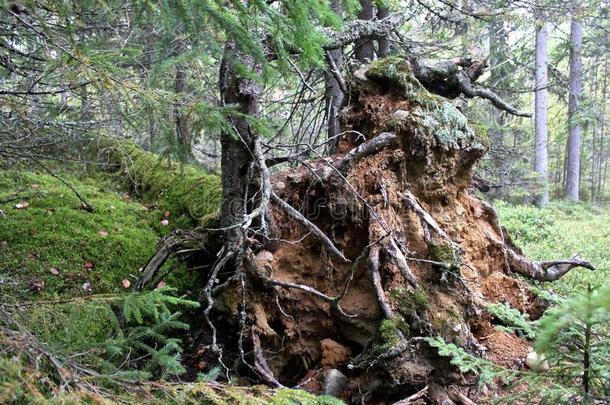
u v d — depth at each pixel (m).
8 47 2.78
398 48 6.89
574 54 14.27
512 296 4.08
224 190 3.88
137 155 7.23
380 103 4.07
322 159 3.73
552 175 21.50
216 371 2.68
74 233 4.73
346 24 4.41
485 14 5.98
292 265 3.76
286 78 2.47
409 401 2.83
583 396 1.99
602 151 23.73
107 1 2.23
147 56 3.60
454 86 4.72
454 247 3.48
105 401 1.51
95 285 4.16
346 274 3.66
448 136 3.79
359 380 3.13
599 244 7.97
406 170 3.81
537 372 2.39
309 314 3.62
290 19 2.07
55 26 2.44
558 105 20.34
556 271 4.68
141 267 4.62
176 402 1.80
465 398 3.05
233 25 1.91
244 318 3.27
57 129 3.55
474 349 3.21
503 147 9.23
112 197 6.11
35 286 3.78
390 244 3.42
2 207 4.96
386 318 3.12
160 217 5.76
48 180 6.10
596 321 1.94
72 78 2.38
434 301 3.31
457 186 4.19
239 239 3.40
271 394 1.98
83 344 2.22
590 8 7.45
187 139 2.87
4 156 3.67
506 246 4.53
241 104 3.52
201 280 4.45
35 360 1.60
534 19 7.36
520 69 12.92
